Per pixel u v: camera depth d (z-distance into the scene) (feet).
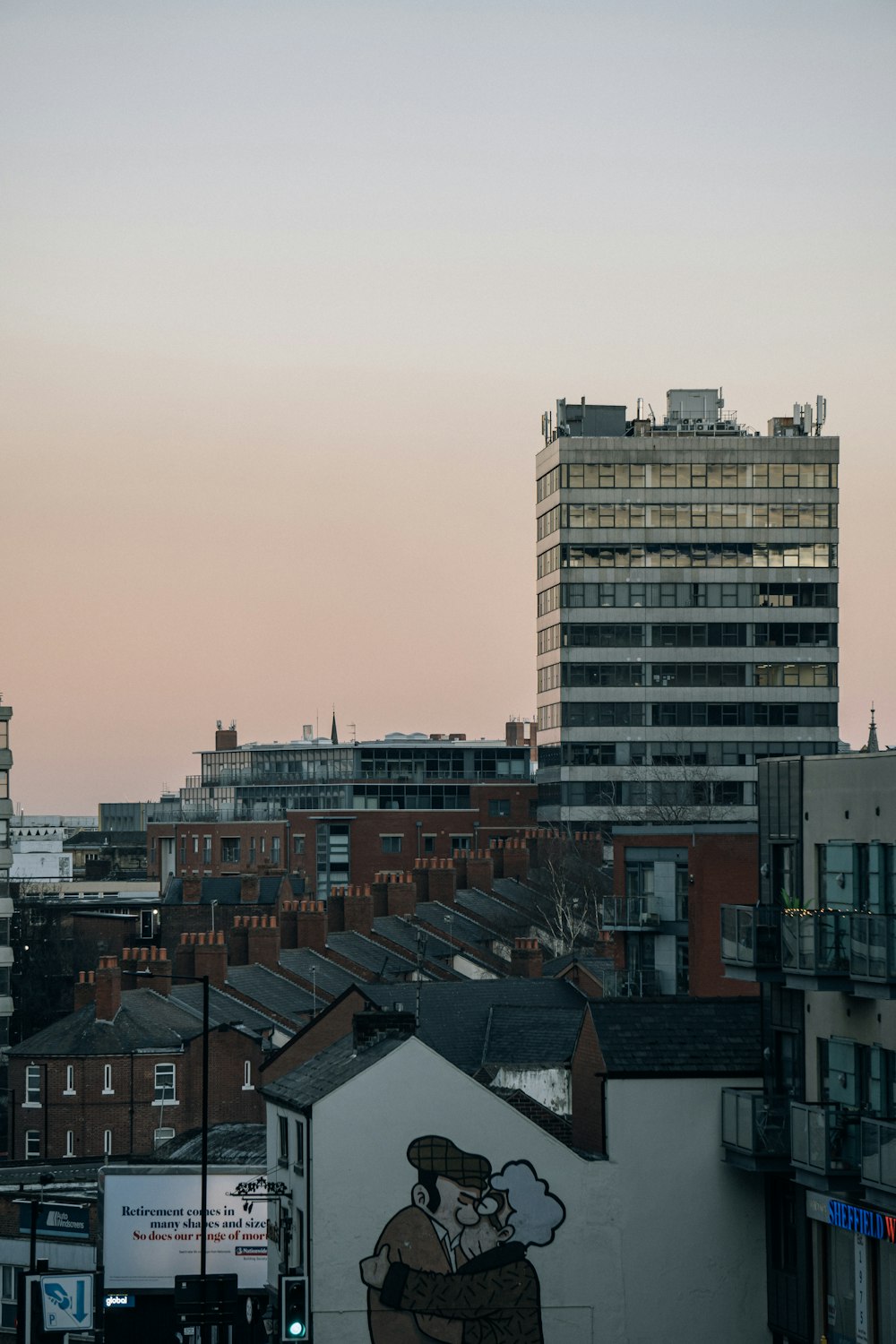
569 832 606.14
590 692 635.25
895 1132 142.92
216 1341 218.18
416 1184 174.81
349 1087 175.63
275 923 417.28
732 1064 173.78
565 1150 174.40
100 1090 339.36
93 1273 221.66
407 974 423.23
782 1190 169.78
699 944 243.19
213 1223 226.79
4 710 539.70
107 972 346.13
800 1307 164.66
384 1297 173.27
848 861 158.81
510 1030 294.66
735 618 639.35
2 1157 357.41
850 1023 156.46
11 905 518.78
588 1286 172.76
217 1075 343.87
